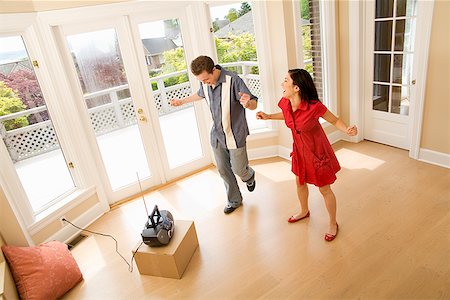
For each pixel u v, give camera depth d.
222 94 2.51
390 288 1.98
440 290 1.92
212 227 2.82
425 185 2.95
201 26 3.35
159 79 3.41
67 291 2.34
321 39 3.77
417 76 3.15
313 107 2.10
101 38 3.02
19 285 2.16
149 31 3.22
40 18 2.62
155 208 2.39
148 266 2.33
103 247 2.79
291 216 2.79
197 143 4.09
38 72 2.71
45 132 2.89
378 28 3.46
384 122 3.75
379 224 2.53
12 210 2.36
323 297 1.99
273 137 3.88
